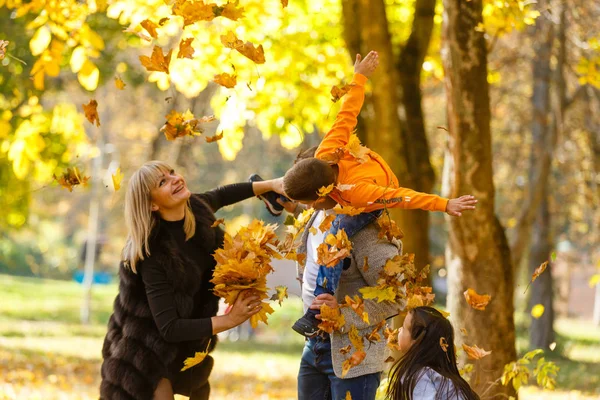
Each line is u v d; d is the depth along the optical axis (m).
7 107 16.86
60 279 71.62
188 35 9.23
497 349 8.85
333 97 5.61
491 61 21.20
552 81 19.83
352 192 5.32
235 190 6.57
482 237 8.91
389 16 14.67
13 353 19.14
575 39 16.97
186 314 5.83
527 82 24.39
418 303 5.32
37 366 17.06
